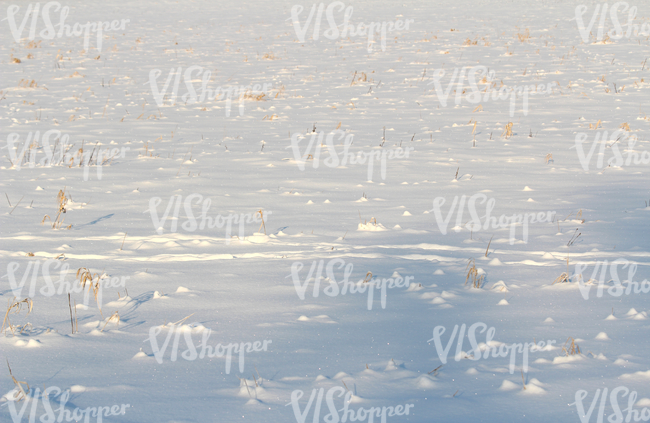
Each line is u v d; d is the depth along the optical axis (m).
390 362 3.75
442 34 30.34
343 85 19.38
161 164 10.64
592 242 6.61
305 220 7.65
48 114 15.09
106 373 3.64
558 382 3.47
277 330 4.37
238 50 26.52
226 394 3.37
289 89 18.78
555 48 25.91
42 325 4.46
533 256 6.26
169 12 40.34
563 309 4.76
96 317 4.63
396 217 7.77
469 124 14.15
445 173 10.12
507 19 35.25
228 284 5.43
